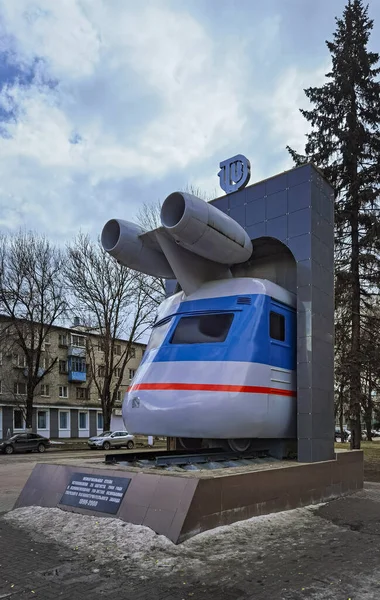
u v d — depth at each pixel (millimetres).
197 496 5629
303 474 7730
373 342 18484
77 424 46438
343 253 19625
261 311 8156
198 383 7449
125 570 4652
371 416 19047
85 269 32219
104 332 34156
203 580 4410
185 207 7258
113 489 6344
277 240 9820
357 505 8016
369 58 20641
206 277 8984
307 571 4684
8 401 39969
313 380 8602
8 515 6887
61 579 4457
